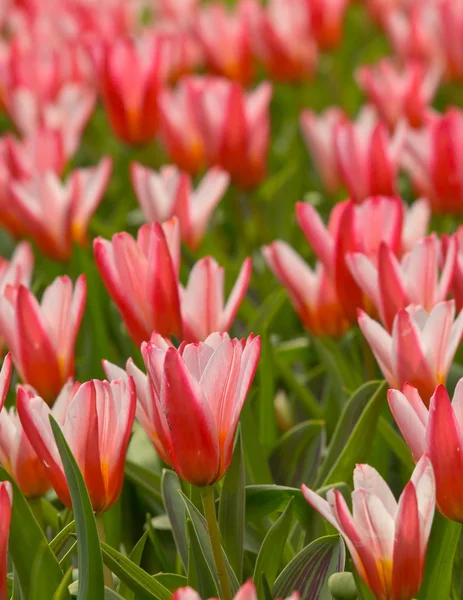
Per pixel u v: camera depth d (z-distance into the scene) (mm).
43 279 2020
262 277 2123
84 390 1484
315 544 1525
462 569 1643
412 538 1436
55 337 1644
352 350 1822
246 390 1478
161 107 2314
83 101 2502
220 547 1490
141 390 1512
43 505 1638
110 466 1507
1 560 1458
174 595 1373
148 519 1627
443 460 1467
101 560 1469
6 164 2100
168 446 1487
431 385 1565
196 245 1937
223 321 1650
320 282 1741
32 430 1490
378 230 1716
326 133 2330
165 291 1606
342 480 1609
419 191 2029
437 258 1675
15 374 1818
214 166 2209
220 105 2195
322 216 2508
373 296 1644
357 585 1487
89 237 2115
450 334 1562
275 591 1526
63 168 2244
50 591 1509
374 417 1595
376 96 2471
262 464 1663
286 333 1955
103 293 1896
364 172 1932
